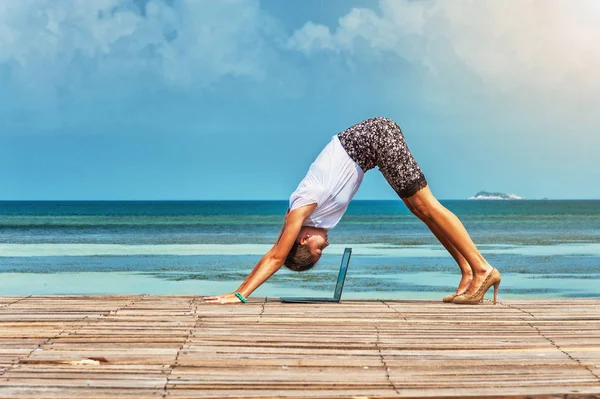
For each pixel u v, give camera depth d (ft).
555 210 296.71
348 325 14.43
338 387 10.66
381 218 196.44
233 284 38.88
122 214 236.02
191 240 89.56
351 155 18.24
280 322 14.62
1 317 15.08
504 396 10.18
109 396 10.12
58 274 44.34
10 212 254.47
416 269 47.98
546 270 47.26
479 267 18.08
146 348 12.53
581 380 11.05
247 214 237.25
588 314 15.97
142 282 39.81
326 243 18.74
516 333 13.92
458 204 437.17
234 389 10.52
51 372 11.23
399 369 11.53
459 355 12.30
